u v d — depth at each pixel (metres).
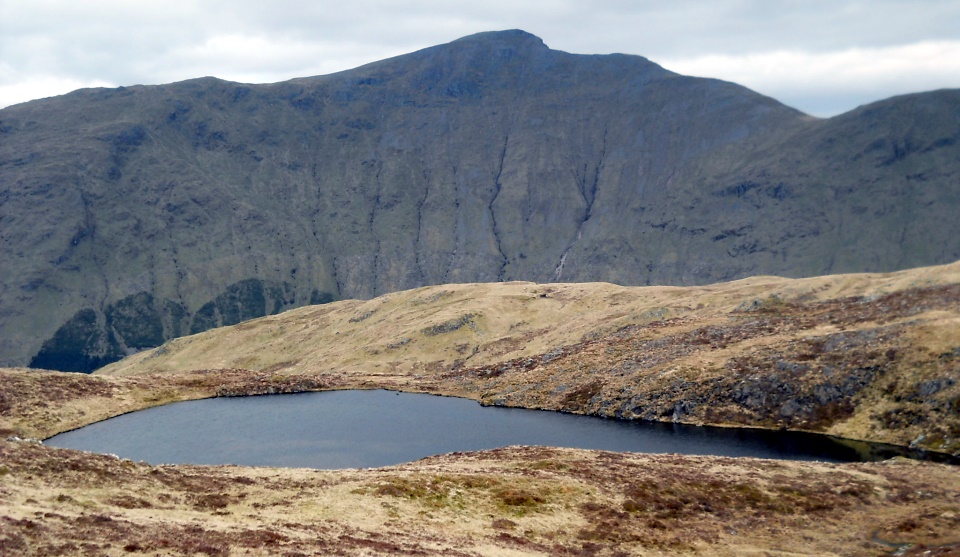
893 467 82.44
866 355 114.19
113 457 63.91
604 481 72.88
